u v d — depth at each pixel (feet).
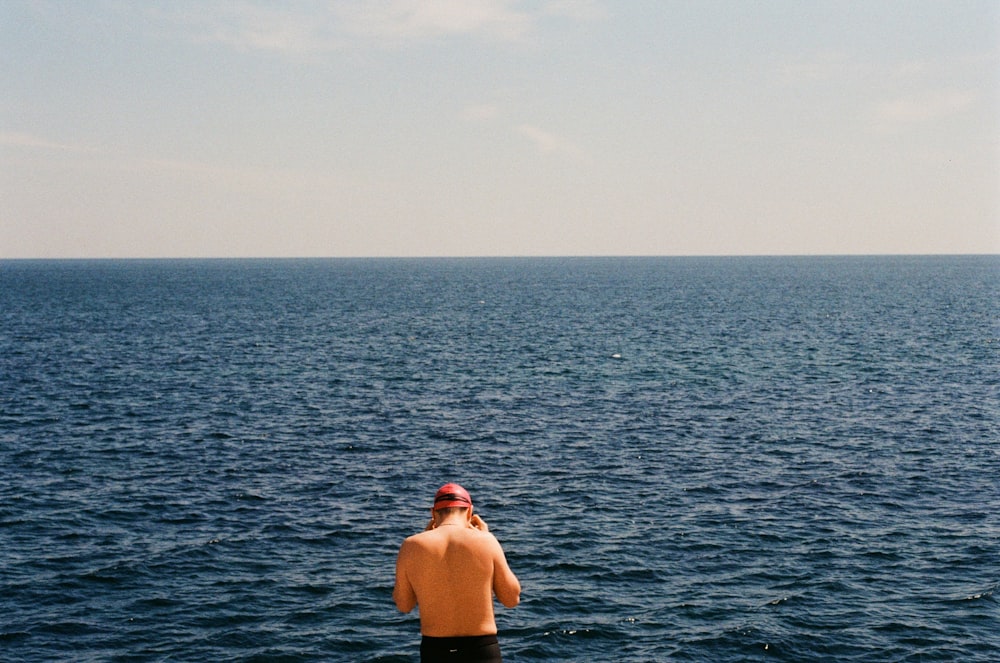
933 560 72.08
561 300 459.73
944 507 87.04
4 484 95.55
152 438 120.16
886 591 65.77
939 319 319.68
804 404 145.69
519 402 149.07
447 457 109.70
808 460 107.14
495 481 98.22
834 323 304.30
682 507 87.56
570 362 202.28
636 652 56.39
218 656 55.83
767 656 55.72
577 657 55.98
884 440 118.01
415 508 88.07
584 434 122.93
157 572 69.56
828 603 63.57
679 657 55.62
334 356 215.72
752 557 73.10
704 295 501.97
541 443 117.39
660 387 164.55
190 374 181.98
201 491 93.56
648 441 118.32
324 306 414.21
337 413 139.23
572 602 64.13
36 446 114.83
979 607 62.69
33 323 306.14
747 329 283.18
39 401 148.25
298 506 88.38
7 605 62.95
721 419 133.08
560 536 78.69
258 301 453.17
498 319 332.39
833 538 77.61
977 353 216.95
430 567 22.15
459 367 194.49
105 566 70.64
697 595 65.26
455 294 535.19
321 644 57.57
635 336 262.47
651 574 69.51
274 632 59.26
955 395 154.40
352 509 87.56
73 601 63.82
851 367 192.03
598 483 96.84
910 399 150.30
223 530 80.43
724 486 95.50
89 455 110.11
